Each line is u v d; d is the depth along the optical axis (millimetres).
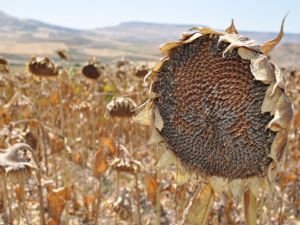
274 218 1123
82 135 1685
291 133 1459
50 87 1837
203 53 561
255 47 504
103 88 2139
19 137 1032
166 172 1380
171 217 1167
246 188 552
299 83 2061
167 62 583
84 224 1175
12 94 2039
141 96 1721
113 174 1437
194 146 579
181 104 578
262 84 531
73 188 1269
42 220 829
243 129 541
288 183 1303
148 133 1563
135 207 1182
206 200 589
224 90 547
